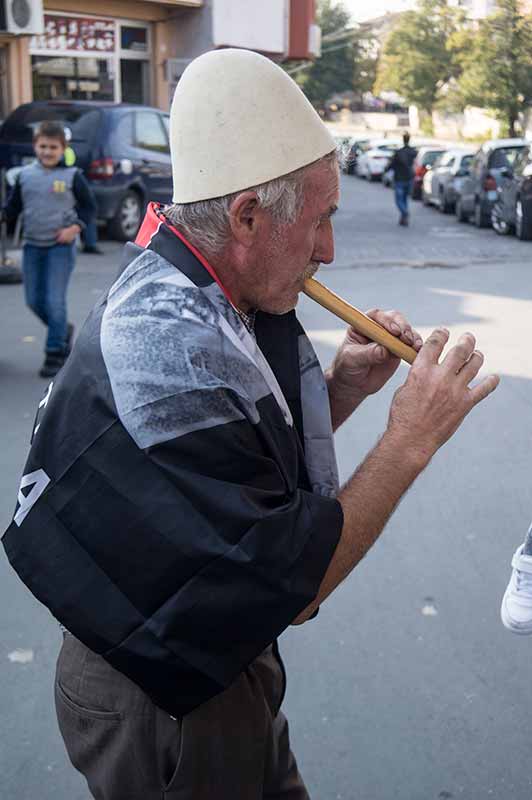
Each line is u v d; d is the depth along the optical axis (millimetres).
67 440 1435
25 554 1458
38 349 7105
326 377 1911
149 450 1375
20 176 6156
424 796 2582
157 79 18094
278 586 1378
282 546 1384
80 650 1607
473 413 5688
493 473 4785
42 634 3348
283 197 1431
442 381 1561
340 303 1649
